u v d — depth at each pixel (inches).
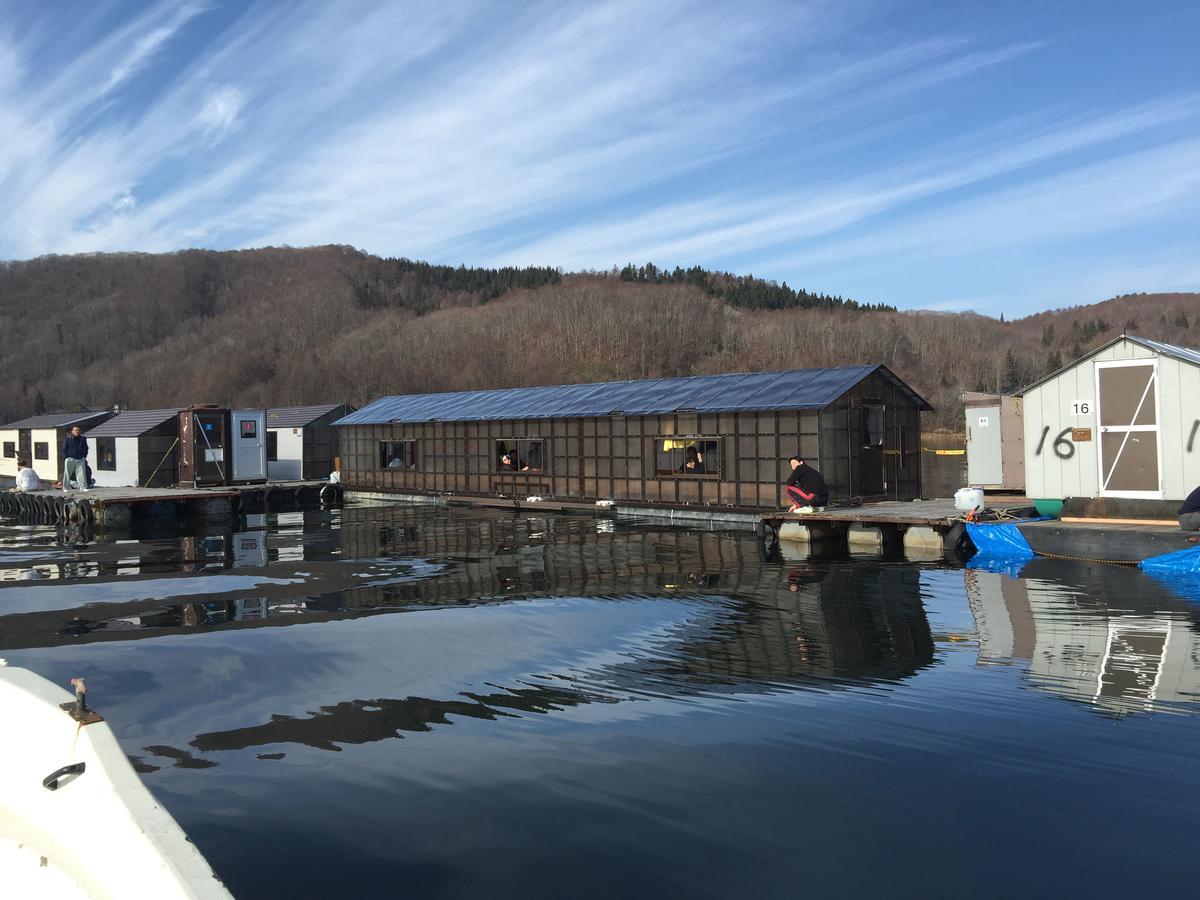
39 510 1284.4
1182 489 652.7
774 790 251.3
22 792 193.6
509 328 6771.7
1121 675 357.1
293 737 297.7
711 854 215.6
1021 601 514.6
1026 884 200.7
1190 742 282.0
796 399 999.6
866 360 5629.9
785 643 421.7
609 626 462.9
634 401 1216.8
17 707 205.8
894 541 804.6
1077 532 666.2
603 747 286.2
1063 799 242.7
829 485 968.9
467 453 1428.4
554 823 231.9
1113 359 684.7
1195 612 476.4
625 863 211.6
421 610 509.4
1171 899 193.5
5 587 622.2
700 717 315.0
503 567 685.9
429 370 6176.2
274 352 7623.0
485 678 366.9
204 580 640.4
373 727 307.4
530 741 292.0
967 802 242.2
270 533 991.0
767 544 823.1
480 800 246.7
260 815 237.8
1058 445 714.8
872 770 265.0
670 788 253.8
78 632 461.4
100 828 167.0
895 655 394.6
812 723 306.2
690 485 1104.2
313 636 443.8
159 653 412.5
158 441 1485.0
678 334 6461.6
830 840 221.6
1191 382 645.9
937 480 1749.5
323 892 198.2
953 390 5295.3
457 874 206.4
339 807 242.8
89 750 180.9
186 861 147.6
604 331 6441.9
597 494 1220.5
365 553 786.8
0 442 1910.7
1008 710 316.2
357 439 1640.0
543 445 1298.0
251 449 1491.1
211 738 297.7
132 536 992.9
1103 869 206.5
